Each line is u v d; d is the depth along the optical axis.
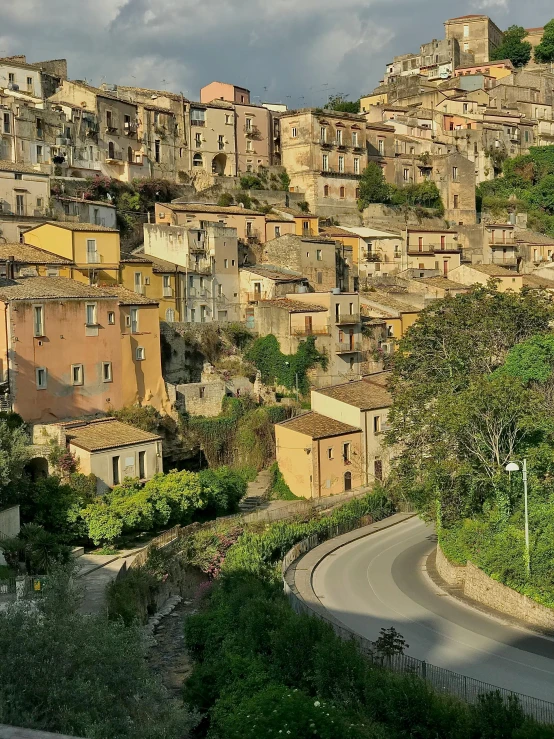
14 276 81.81
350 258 120.25
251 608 47.81
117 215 108.50
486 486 64.75
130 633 35.75
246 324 101.25
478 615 55.62
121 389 79.44
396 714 37.84
